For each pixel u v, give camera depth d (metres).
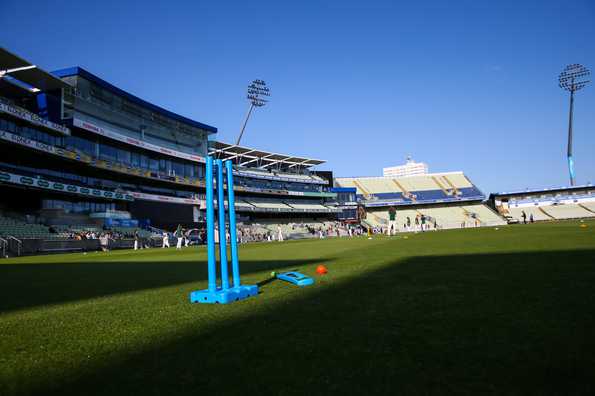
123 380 2.58
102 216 41.59
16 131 34.59
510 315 3.70
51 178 37.84
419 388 2.25
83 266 14.64
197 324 3.99
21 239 28.03
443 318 3.72
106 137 44.09
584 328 3.18
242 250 22.98
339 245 22.05
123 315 4.65
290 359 2.81
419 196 91.94
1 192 35.47
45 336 3.79
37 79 37.72
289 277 6.80
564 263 7.36
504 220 83.94
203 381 2.49
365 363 2.66
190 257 18.69
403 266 8.41
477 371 2.46
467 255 10.22
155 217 50.19
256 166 78.19
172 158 56.19
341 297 5.11
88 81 44.31
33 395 2.41
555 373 2.37
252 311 4.51
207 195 5.69
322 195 82.69
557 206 88.44
